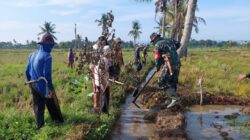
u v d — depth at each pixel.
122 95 11.50
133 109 10.30
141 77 16.98
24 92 12.74
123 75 14.84
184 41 14.22
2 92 13.33
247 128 8.27
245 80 15.45
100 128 7.39
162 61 9.44
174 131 7.62
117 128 8.28
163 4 28.97
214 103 11.15
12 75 19.77
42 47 7.07
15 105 10.62
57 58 43.06
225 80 15.56
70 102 10.53
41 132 6.76
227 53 63.06
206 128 8.30
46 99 7.16
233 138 7.52
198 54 57.41
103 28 8.43
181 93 11.55
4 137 6.73
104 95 8.70
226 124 8.66
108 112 8.77
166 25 38.19
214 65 27.59
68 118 7.71
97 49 8.34
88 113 8.48
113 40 8.79
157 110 9.80
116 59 11.85
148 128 8.30
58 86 13.48
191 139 7.44
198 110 10.23
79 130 6.95
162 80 9.43
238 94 12.57
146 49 25.81
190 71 19.81
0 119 7.62
